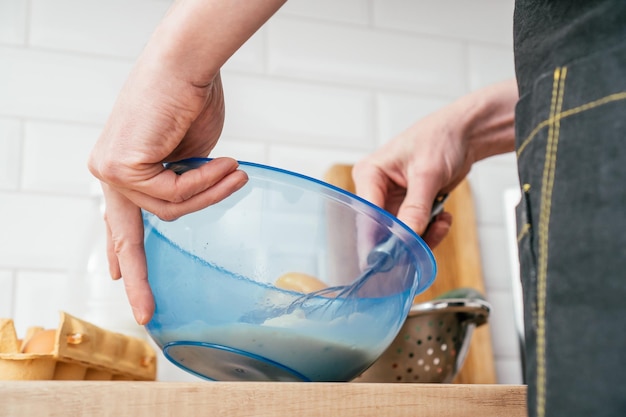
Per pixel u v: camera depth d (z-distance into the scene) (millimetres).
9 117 1109
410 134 777
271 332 533
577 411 366
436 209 778
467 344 808
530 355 404
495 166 1332
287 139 1223
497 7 1397
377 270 557
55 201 1104
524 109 444
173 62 475
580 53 407
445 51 1345
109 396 471
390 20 1326
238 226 530
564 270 385
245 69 1228
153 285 559
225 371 585
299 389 506
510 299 1272
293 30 1267
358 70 1286
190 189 500
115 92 1159
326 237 541
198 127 560
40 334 725
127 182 499
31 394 458
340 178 1210
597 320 369
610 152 381
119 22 1183
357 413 516
